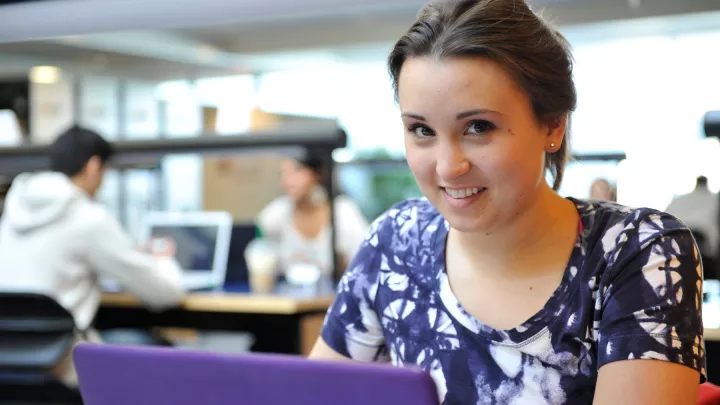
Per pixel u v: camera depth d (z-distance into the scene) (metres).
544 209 0.98
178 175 6.03
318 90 6.45
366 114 6.28
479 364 1.00
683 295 0.91
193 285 3.41
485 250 1.00
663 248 0.93
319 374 0.70
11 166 3.37
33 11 2.06
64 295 2.84
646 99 5.34
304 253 4.19
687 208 2.85
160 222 3.71
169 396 0.76
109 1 1.99
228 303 3.07
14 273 2.84
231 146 3.09
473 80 0.87
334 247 3.24
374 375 0.69
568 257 0.98
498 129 0.89
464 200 0.92
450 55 0.87
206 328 3.24
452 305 1.03
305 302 3.02
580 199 1.04
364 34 4.76
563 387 0.96
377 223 1.16
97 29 2.03
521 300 0.98
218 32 4.74
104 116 5.79
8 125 5.05
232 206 6.30
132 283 2.94
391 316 1.09
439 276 1.05
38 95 5.32
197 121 6.21
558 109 0.92
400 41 0.92
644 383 0.88
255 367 0.72
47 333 2.61
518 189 0.91
